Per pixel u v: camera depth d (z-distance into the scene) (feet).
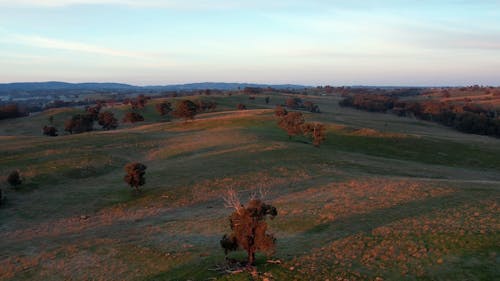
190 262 76.84
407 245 74.69
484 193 106.42
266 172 163.22
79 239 99.81
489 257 66.69
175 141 246.47
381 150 248.52
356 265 68.49
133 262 81.05
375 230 84.58
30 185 152.15
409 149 249.75
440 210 93.71
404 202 104.32
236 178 155.63
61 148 218.79
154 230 102.94
